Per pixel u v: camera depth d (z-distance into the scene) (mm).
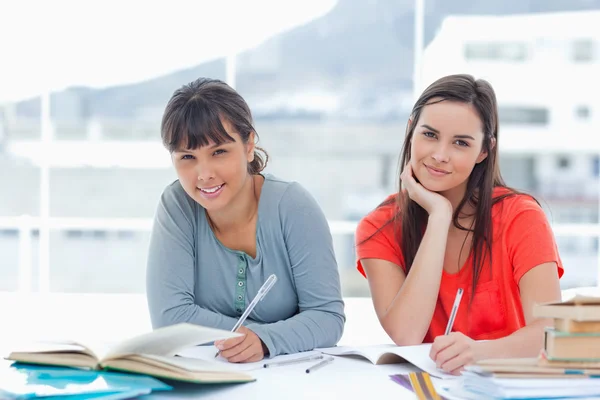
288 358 1397
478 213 1651
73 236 17703
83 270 17719
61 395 1039
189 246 1646
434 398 1113
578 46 20125
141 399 1108
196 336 1165
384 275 1687
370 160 19750
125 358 1200
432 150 1601
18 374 1158
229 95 1525
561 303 1115
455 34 19250
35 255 14914
